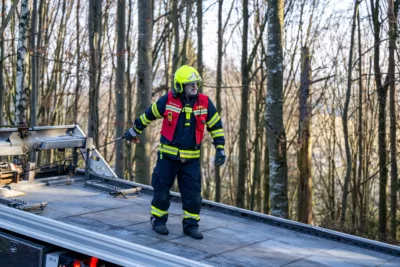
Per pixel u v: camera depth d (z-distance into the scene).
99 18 14.85
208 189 25.70
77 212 5.17
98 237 3.78
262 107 21.06
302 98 11.22
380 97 14.91
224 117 29.42
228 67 25.42
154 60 19.55
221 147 4.46
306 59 11.05
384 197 15.30
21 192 5.77
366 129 19.20
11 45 21.02
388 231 15.31
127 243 3.63
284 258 4.18
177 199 6.02
